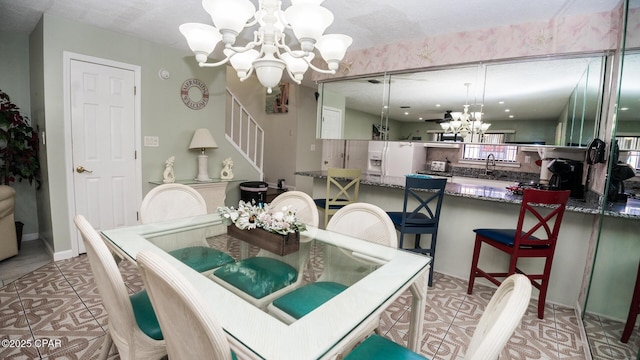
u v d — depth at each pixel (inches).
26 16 109.9
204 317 26.9
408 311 88.0
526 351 72.6
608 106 89.9
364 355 43.9
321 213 150.4
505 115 117.7
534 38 103.1
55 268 108.7
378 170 209.9
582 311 82.2
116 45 125.1
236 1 52.2
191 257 58.4
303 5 52.7
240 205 68.6
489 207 107.3
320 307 40.4
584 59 99.7
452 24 108.6
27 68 132.3
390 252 62.3
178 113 147.9
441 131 132.6
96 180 124.6
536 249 85.5
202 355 30.2
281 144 257.6
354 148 225.1
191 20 111.3
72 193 118.6
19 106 131.5
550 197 80.8
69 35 113.1
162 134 143.0
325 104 165.5
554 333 80.3
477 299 96.7
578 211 85.2
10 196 112.1
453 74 125.8
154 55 137.3
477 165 185.2
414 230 102.1
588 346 71.4
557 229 84.6
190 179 155.4
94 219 125.1
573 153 130.6
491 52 111.0
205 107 158.2
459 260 114.0
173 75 144.8
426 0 90.2
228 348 28.4
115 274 41.4
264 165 270.8
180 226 75.9
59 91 112.7
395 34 120.3
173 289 27.1
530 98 112.0
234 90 258.8
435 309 90.1
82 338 70.9
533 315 89.7
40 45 112.3
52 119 111.9
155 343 47.8
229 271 54.5
